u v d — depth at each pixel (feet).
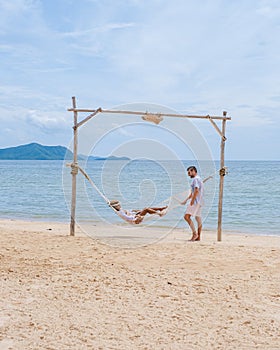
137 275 22.70
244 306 17.95
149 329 15.34
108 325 15.64
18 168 289.94
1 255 26.99
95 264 25.14
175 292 19.77
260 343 14.29
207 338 14.65
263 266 25.23
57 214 60.34
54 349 13.60
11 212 62.28
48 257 26.86
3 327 15.26
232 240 37.60
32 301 18.16
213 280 21.94
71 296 18.94
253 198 82.64
